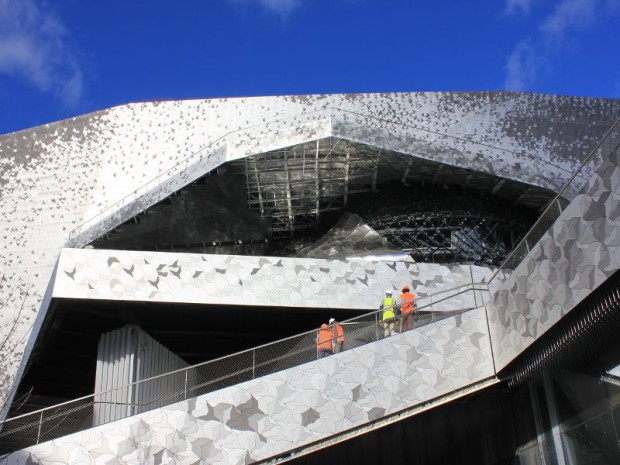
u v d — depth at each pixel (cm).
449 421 2073
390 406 1798
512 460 2055
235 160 2528
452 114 3198
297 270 2433
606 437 1647
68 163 3086
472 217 2852
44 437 1705
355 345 1855
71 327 2525
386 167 2809
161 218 2648
